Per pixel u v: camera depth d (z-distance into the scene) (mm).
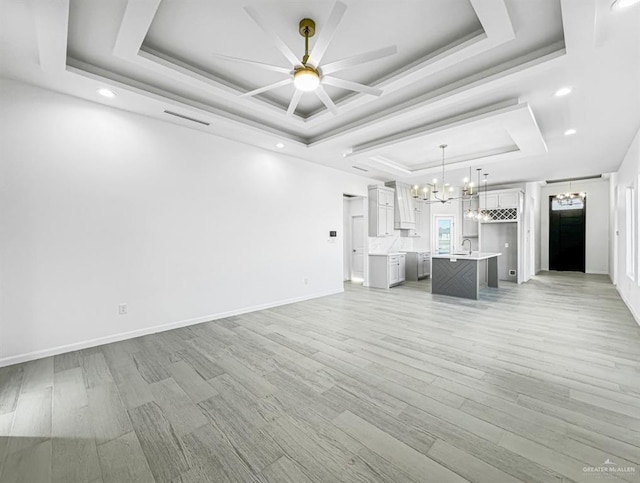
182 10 2270
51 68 2678
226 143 4566
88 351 3213
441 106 3379
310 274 5949
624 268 5602
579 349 3170
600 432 1840
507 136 4758
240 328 3998
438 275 6309
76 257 3262
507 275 8359
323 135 4773
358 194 7223
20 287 2941
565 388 2371
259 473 1568
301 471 1577
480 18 2129
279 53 2828
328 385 2465
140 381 2553
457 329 3898
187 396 2314
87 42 2547
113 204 3508
